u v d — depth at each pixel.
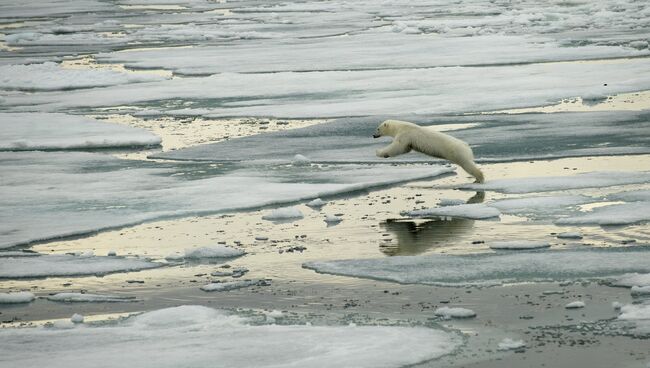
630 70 41.62
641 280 14.36
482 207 19.36
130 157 27.66
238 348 12.03
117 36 68.69
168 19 83.44
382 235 17.88
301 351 11.88
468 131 29.05
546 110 33.19
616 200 19.80
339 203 20.78
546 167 23.77
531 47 52.12
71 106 38.25
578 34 58.81
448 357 11.66
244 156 26.67
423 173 23.23
